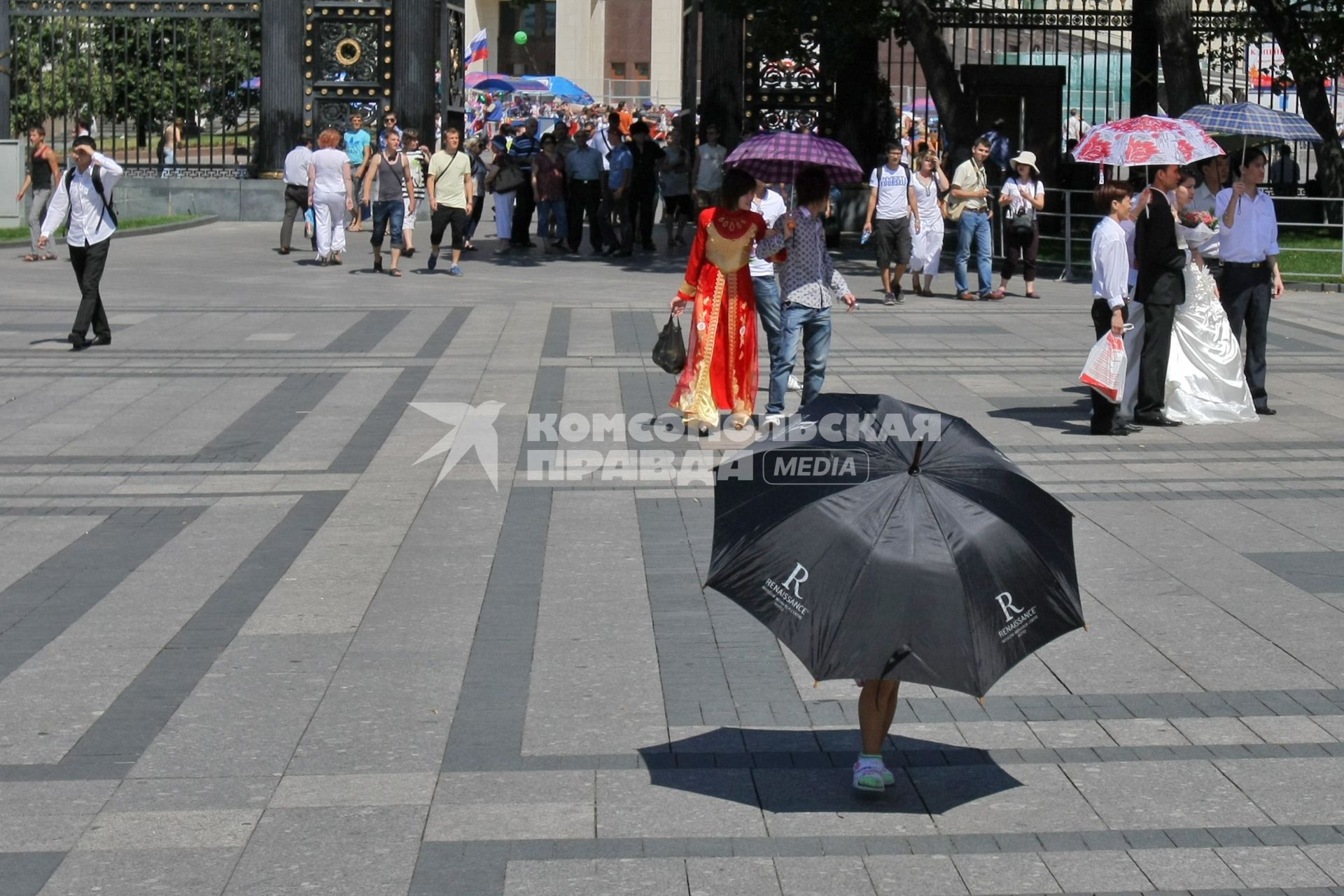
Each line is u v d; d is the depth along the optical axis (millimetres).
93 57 38469
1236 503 11688
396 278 26391
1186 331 14602
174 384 16297
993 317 22125
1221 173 16078
